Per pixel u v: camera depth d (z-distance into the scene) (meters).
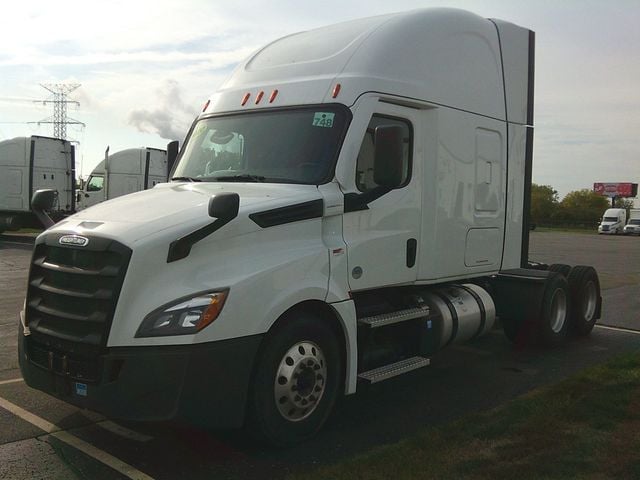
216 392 3.87
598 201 103.44
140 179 28.14
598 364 6.65
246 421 4.21
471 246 6.28
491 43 6.59
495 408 5.28
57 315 4.08
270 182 4.90
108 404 3.79
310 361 4.45
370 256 5.00
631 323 9.45
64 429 4.71
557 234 52.56
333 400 4.68
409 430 4.82
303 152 4.92
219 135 5.52
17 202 23.19
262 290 4.10
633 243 36.78
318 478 3.81
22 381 5.87
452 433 4.54
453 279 6.07
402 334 5.78
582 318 8.25
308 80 5.23
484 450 4.20
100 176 28.53
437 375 6.45
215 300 3.87
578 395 5.37
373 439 4.62
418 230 5.55
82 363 3.94
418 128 5.57
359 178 4.96
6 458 4.19
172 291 3.87
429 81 5.66
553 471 3.84
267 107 5.33
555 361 7.07
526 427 4.60
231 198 3.97
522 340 7.80
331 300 4.59
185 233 3.94
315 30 6.02
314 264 4.48
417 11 5.79
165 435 4.61
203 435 4.62
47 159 23.61
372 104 5.06
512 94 6.90
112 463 4.14
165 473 4.00
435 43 5.80
